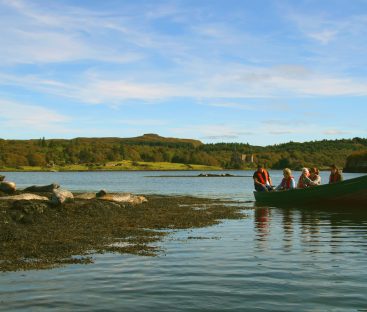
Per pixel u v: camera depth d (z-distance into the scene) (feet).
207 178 357.61
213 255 35.96
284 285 26.61
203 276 28.86
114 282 27.37
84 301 23.58
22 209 56.49
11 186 86.53
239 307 22.58
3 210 55.06
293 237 45.68
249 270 30.50
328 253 36.68
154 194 131.75
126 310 22.16
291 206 84.38
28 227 49.93
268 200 89.97
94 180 299.79
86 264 32.42
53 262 33.06
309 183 86.63
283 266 31.73
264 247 39.65
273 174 492.54
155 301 23.59
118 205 72.23
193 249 38.68
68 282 27.35
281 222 59.11
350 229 51.67
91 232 48.08
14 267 31.35
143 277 28.60
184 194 131.85
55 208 61.77
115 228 51.75
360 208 79.41
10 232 43.93
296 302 23.36
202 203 92.32
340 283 27.04
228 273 29.66
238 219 62.69
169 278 28.37
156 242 42.42
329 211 74.59
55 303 23.22
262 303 23.21
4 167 625.00
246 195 126.72
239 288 26.03
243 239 44.39
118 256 35.42
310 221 60.18
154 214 67.36
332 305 22.86
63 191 67.62
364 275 29.01
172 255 35.91
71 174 503.61
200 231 50.44
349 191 78.23
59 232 47.44
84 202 67.77
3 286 26.35
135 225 54.85
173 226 54.65
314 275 29.01
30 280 27.76
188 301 23.57
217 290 25.63
